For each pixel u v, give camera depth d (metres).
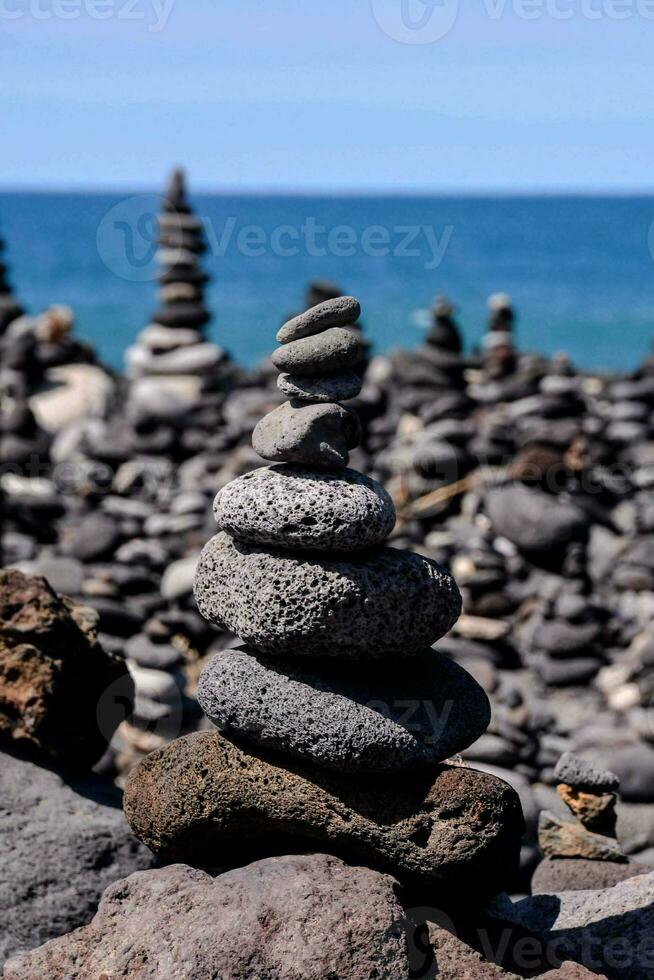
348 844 2.12
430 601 2.12
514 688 3.05
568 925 2.27
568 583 3.57
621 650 3.70
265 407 5.50
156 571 3.84
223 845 2.17
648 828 2.74
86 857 2.35
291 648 2.12
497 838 2.11
